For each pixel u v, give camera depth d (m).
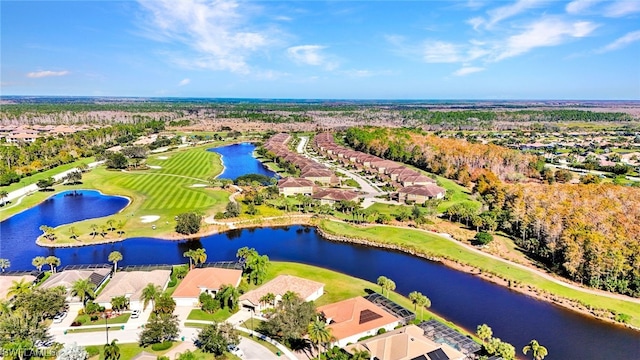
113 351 66.94
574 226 112.94
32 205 159.38
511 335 79.31
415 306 88.31
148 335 70.31
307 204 158.12
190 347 71.94
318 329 66.38
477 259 112.25
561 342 77.31
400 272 107.25
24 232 132.00
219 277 92.81
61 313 80.81
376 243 125.75
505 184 178.00
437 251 117.88
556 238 111.25
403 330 74.06
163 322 72.31
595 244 99.00
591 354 73.88
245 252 103.31
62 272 93.56
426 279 103.19
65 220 143.00
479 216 139.00
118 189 181.25
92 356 68.69
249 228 139.75
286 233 136.75
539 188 158.50
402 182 192.88
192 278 91.69
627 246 100.69
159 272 95.00
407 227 137.88
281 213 149.50
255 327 78.75
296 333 69.25
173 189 178.50
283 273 103.00
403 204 164.50
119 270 100.38
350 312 79.06
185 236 128.88
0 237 127.75
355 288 95.75
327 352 69.88
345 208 154.12
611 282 95.19
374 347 69.06
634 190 149.75
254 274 96.44
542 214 122.50
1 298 85.44
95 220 138.88
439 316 85.50
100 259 112.44
